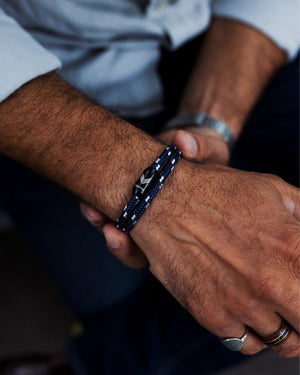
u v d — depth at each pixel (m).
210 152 0.55
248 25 0.64
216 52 0.64
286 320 0.45
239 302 0.44
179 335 0.61
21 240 1.07
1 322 0.95
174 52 0.68
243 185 0.47
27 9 0.58
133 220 0.45
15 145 0.47
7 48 0.46
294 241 0.44
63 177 0.47
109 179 0.46
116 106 0.54
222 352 0.64
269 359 0.86
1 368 0.86
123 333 0.62
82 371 0.65
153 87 0.66
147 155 0.46
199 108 0.63
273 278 0.43
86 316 0.64
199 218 0.46
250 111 0.64
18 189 0.65
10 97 0.46
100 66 0.62
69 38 0.61
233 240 0.45
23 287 1.00
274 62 0.65
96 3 0.58
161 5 0.60
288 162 0.66
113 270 0.62
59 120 0.47
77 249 0.62
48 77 0.48
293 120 0.67
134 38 0.62
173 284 0.47
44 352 0.91
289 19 0.64
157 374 0.64
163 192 0.46
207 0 0.65
